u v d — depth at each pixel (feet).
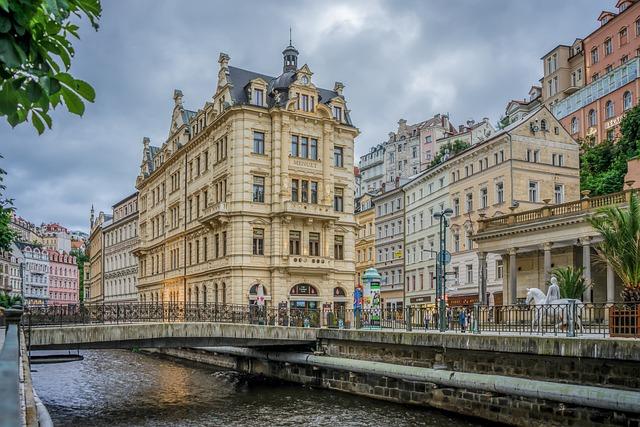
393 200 251.60
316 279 168.04
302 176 168.45
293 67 188.65
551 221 122.01
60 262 615.57
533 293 96.73
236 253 161.17
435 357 80.89
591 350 58.75
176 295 207.41
